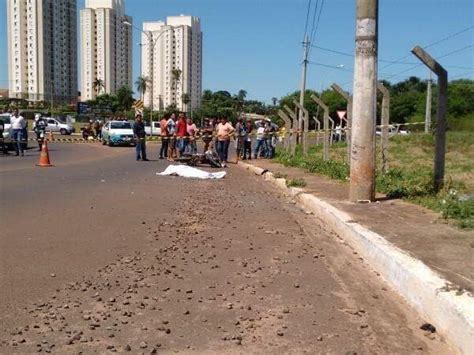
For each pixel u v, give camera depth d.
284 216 9.74
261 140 25.94
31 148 30.66
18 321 4.51
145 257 6.53
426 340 4.32
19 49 108.38
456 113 42.31
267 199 12.05
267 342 4.19
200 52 104.94
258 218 9.46
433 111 50.72
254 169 19.30
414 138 31.52
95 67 105.88
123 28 109.56
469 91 45.38
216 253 6.81
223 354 3.97
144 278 5.71
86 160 22.86
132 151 31.31
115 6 106.75
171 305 4.94
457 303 4.30
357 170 9.72
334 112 70.94
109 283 5.52
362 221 7.88
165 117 25.39
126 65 111.12
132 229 8.11
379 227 7.41
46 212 9.30
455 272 5.16
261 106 129.75
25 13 106.88
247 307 4.93
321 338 4.29
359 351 4.07
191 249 6.99
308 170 17.30
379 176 12.84
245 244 7.36
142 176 16.00
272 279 5.79
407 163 18.67
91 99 104.56
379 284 5.74
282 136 28.38
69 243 7.13
